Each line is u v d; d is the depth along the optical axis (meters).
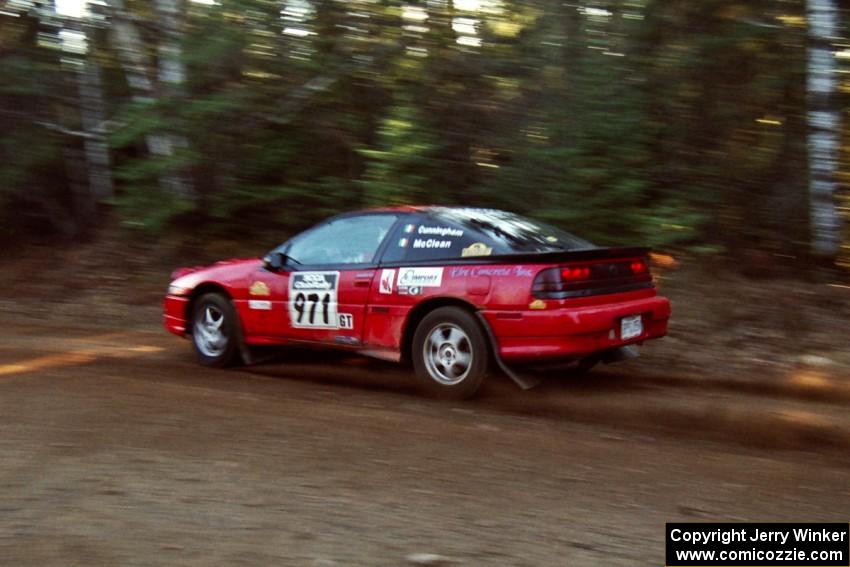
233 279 7.30
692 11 9.21
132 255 12.15
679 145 9.74
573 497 4.11
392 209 6.70
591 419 5.62
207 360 7.46
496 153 10.47
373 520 3.81
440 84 10.62
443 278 6.13
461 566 3.36
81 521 3.79
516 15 10.34
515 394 6.21
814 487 4.28
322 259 6.88
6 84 12.00
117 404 5.83
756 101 9.53
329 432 5.20
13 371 7.03
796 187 9.72
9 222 13.48
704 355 7.51
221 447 4.86
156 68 11.91
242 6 10.65
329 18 10.86
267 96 11.22
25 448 4.80
